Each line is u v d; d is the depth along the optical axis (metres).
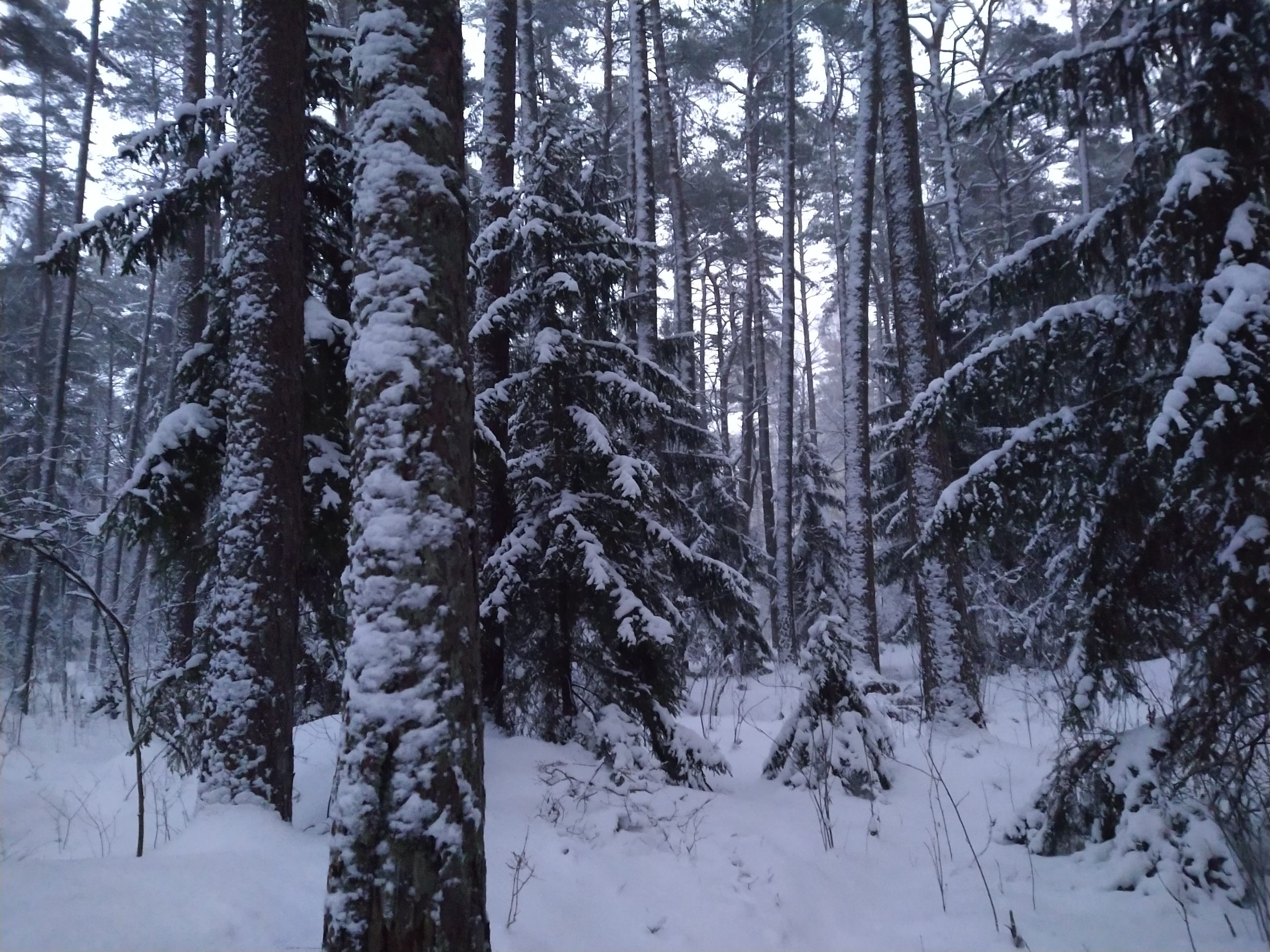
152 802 7.33
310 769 7.60
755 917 5.35
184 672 6.77
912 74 11.59
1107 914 5.24
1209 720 5.61
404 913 3.29
